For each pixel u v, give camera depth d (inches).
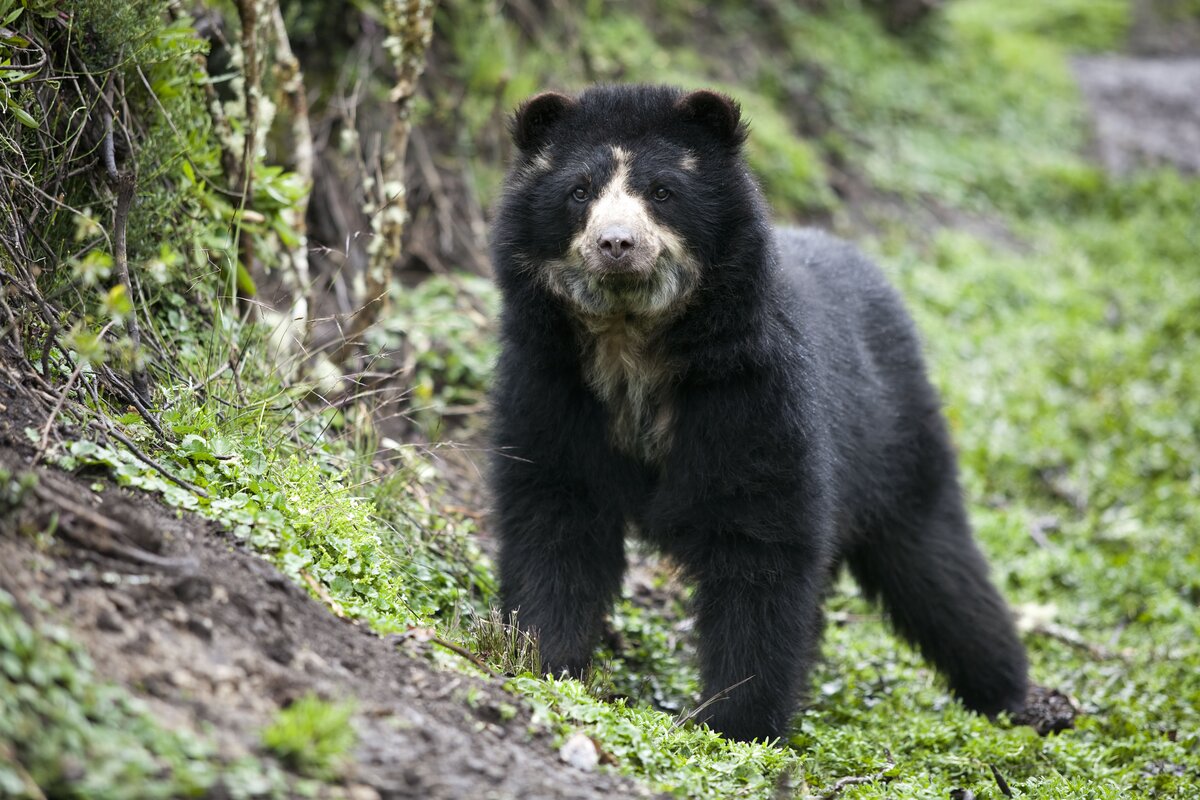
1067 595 588.1
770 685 361.1
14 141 355.3
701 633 371.9
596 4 881.5
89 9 379.9
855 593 584.7
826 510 378.9
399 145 481.4
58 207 364.8
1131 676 485.4
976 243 1012.5
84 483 294.2
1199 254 1080.2
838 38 1149.7
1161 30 1692.9
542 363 374.6
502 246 380.2
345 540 335.9
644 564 524.7
